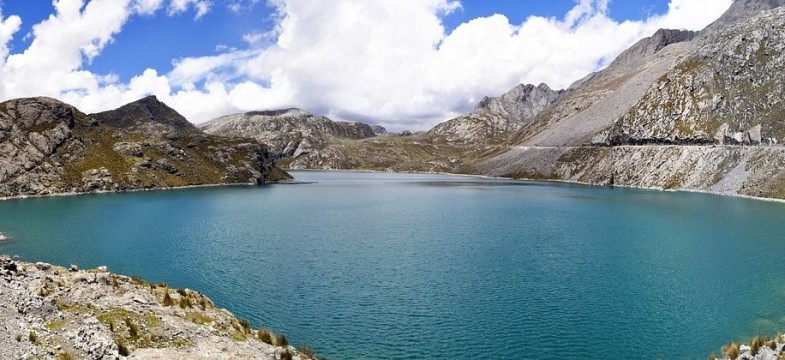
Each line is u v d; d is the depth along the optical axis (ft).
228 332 124.77
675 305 176.45
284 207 515.09
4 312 98.73
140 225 371.56
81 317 109.09
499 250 272.92
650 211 456.04
